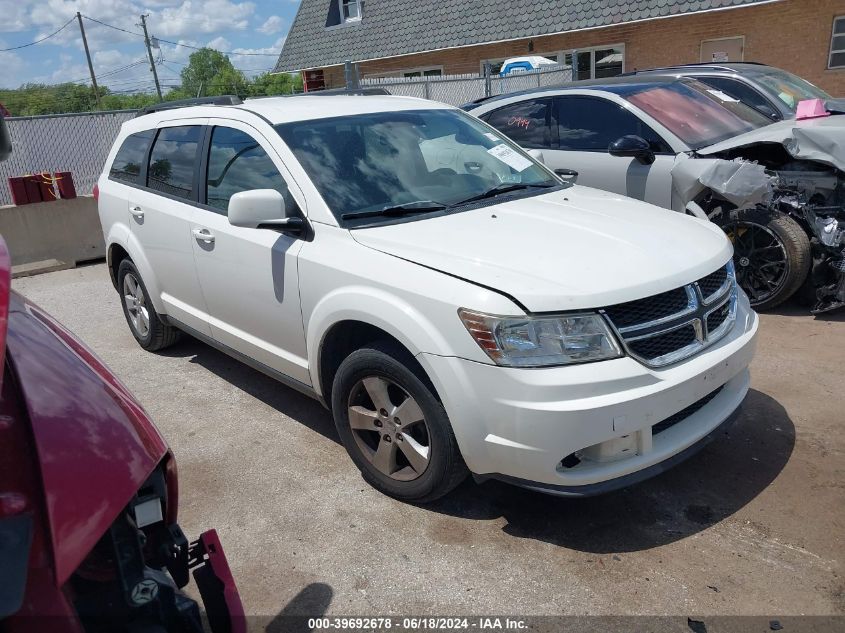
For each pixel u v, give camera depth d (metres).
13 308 1.92
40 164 11.27
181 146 4.74
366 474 3.56
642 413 2.84
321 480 3.71
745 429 3.94
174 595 1.81
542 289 2.85
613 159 6.11
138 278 5.32
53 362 1.73
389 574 2.97
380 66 24.36
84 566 1.68
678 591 2.78
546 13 20.34
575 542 3.11
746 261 5.60
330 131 4.01
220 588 2.02
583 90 6.52
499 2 21.41
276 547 3.19
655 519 3.23
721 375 3.15
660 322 2.97
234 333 4.32
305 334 3.68
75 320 6.78
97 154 11.75
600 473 2.86
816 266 5.40
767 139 5.46
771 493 3.36
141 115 5.54
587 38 19.77
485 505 3.40
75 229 9.23
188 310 4.77
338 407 3.56
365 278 3.23
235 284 4.13
